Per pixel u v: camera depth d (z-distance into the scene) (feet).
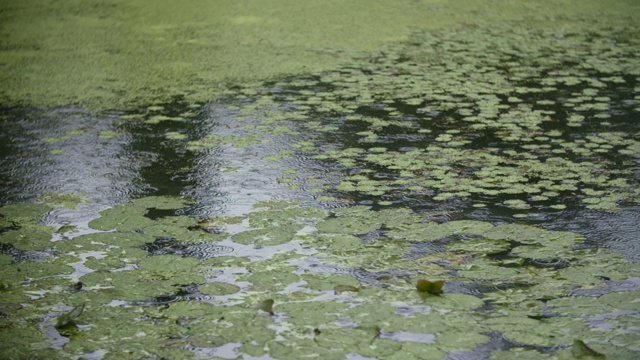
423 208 14.80
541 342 10.59
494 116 19.75
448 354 10.35
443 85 22.27
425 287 11.89
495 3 33.30
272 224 14.25
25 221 14.52
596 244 13.35
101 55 25.21
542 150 17.56
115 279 12.42
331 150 17.72
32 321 11.29
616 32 28.53
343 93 21.62
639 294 11.76
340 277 12.35
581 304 11.52
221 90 21.93
